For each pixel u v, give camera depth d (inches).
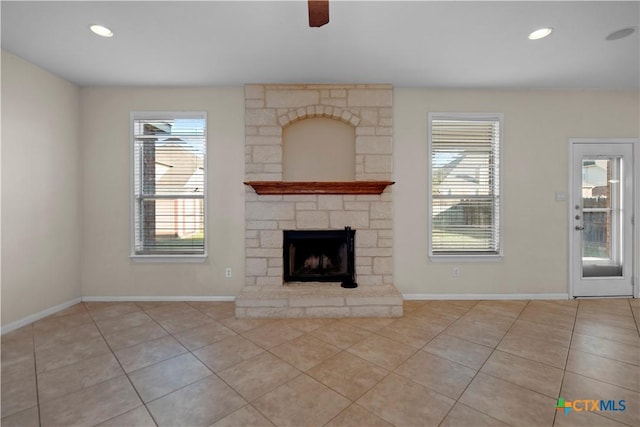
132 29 91.0
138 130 137.4
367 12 83.2
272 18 85.8
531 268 138.9
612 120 137.5
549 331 104.6
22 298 110.2
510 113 137.3
